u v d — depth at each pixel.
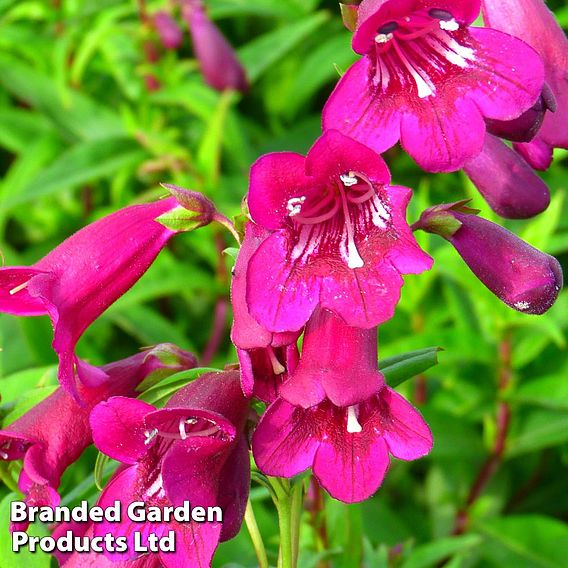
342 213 0.38
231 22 0.78
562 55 0.39
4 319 0.60
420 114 0.37
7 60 0.69
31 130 0.70
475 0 0.37
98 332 0.65
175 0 0.66
